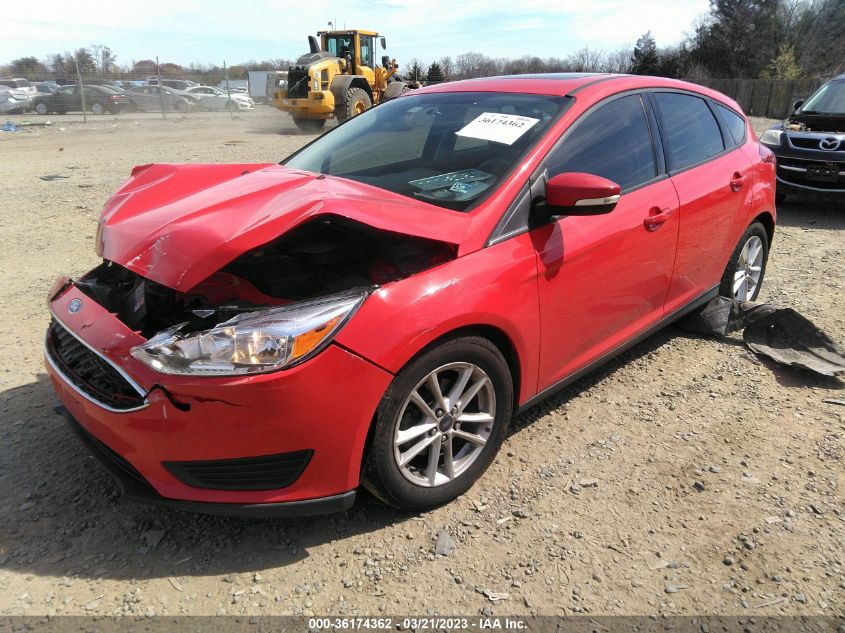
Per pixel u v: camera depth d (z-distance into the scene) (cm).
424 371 234
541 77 356
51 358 257
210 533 248
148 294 254
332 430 217
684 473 287
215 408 205
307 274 262
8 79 2762
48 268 559
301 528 252
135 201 281
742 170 405
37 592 219
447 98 357
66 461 290
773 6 4781
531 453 301
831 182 781
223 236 221
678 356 403
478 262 249
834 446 307
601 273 301
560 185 260
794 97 3216
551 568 233
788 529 253
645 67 5175
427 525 254
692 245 365
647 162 338
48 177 1007
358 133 361
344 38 1941
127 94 2873
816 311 468
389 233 252
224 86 3262
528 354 274
